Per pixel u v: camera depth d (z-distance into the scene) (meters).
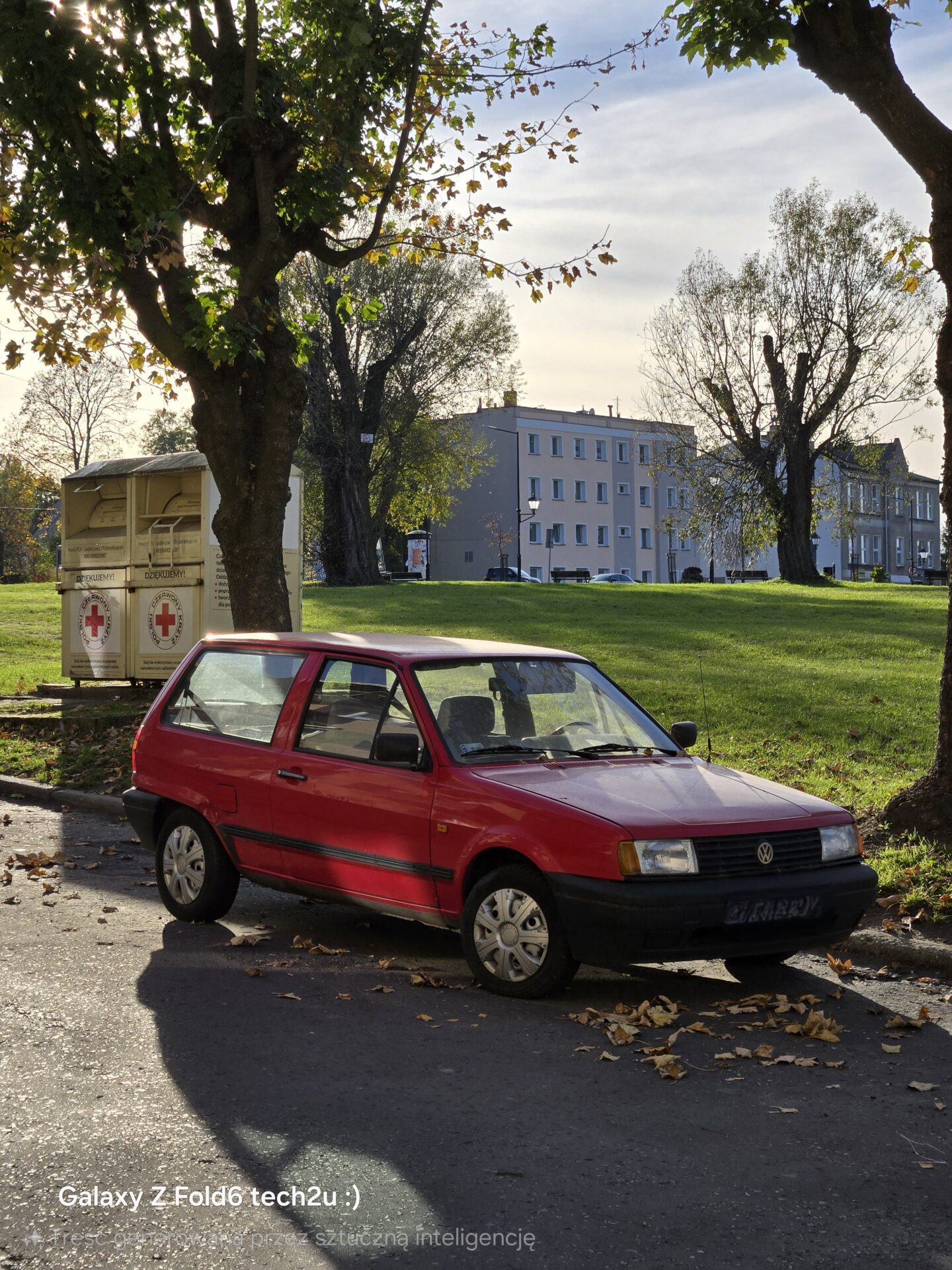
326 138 13.23
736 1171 4.29
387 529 80.50
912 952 7.21
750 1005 6.37
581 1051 5.61
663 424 50.22
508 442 92.94
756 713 16.02
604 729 7.46
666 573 103.69
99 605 17.33
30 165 12.88
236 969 6.95
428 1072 5.29
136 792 8.54
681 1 9.60
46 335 13.88
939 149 9.16
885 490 52.09
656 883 6.06
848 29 9.15
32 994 6.37
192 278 13.20
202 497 16.41
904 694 17.34
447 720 7.00
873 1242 3.77
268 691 7.91
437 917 6.82
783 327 48.16
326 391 53.22
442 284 53.72
